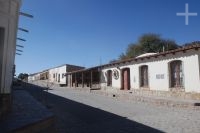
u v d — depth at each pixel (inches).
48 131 316.8
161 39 1913.1
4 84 316.2
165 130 346.9
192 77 646.5
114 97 828.6
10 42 323.3
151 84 791.7
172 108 561.6
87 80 1358.3
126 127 371.6
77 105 624.7
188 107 544.7
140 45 1925.4
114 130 354.6
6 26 315.9
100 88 1143.0
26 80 2834.6
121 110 539.2
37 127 280.5
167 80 726.5
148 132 338.3
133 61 893.2
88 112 514.0
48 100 720.3
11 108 377.4
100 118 447.2
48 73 2315.5
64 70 1841.8
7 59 318.7
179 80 695.7
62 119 436.8
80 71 1390.3
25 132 254.5
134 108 569.3
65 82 1774.1
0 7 307.1
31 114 338.6
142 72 853.8
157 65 769.6
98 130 356.2
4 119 289.0
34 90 1122.0
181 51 676.1
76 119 438.0
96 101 716.7
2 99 311.0
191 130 343.3
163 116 458.0
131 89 898.7
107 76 1091.9
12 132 233.3
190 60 653.9
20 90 1000.2
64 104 642.2
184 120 414.3
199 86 625.6
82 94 967.6
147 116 461.1
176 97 681.6
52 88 1401.3
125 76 962.1
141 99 694.5
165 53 719.7
